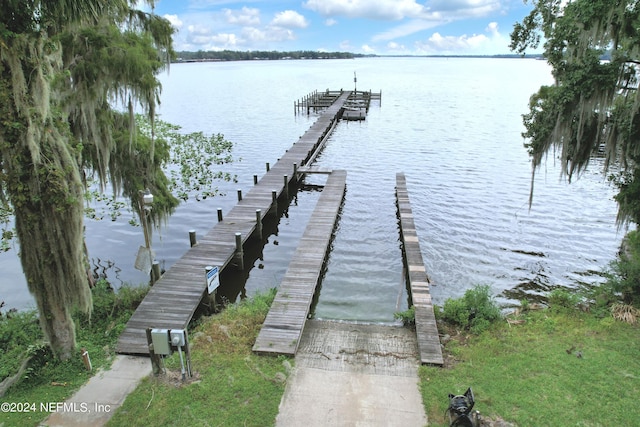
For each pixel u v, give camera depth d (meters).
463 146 30.88
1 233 15.82
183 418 6.99
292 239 17.42
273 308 10.51
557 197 20.66
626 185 11.10
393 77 112.75
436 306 10.80
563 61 10.77
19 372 7.75
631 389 7.45
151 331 7.62
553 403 7.18
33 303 12.29
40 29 7.27
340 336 9.50
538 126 11.40
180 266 12.94
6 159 7.04
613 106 10.55
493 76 117.88
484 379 7.83
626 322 9.48
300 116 44.94
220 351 8.80
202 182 22.70
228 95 65.44
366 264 14.91
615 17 9.54
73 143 8.42
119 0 9.51
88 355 8.45
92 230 17.17
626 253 14.47
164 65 12.83
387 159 27.81
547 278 13.81
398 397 7.44
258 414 7.06
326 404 7.28
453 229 17.39
